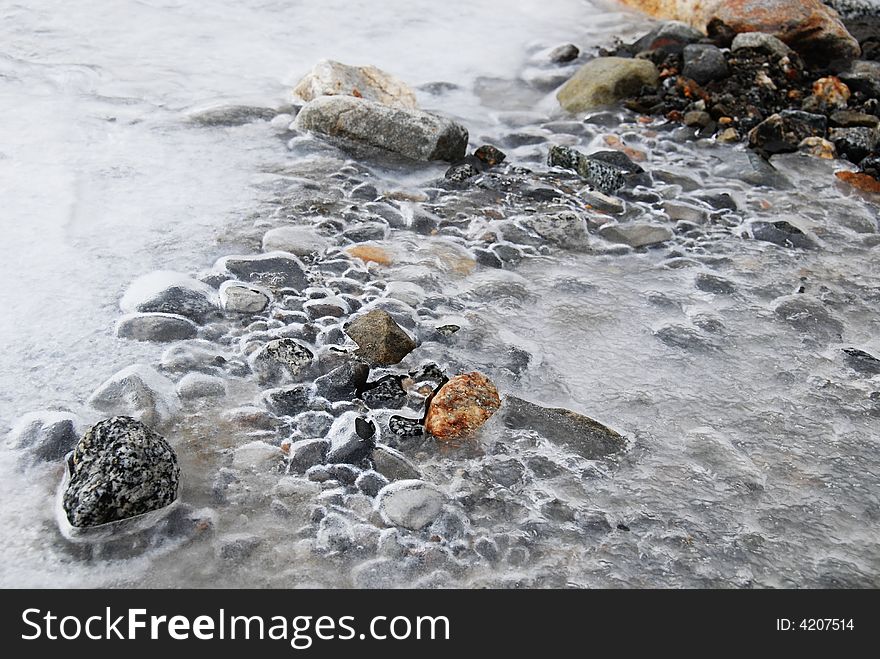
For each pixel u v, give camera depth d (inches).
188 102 120.9
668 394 97.1
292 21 138.9
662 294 104.9
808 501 91.7
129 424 88.9
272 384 95.3
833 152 123.0
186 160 113.0
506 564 88.0
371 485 90.5
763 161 120.6
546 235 109.7
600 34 146.8
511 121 125.4
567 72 134.9
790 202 116.3
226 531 88.0
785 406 96.9
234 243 104.7
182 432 92.0
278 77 127.5
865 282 107.5
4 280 99.1
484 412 93.7
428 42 138.6
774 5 135.7
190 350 96.3
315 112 117.6
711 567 88.5
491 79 133.0
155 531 87.7
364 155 116.8
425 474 91.3
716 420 95.7
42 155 110.9
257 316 99.3
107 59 126.4
